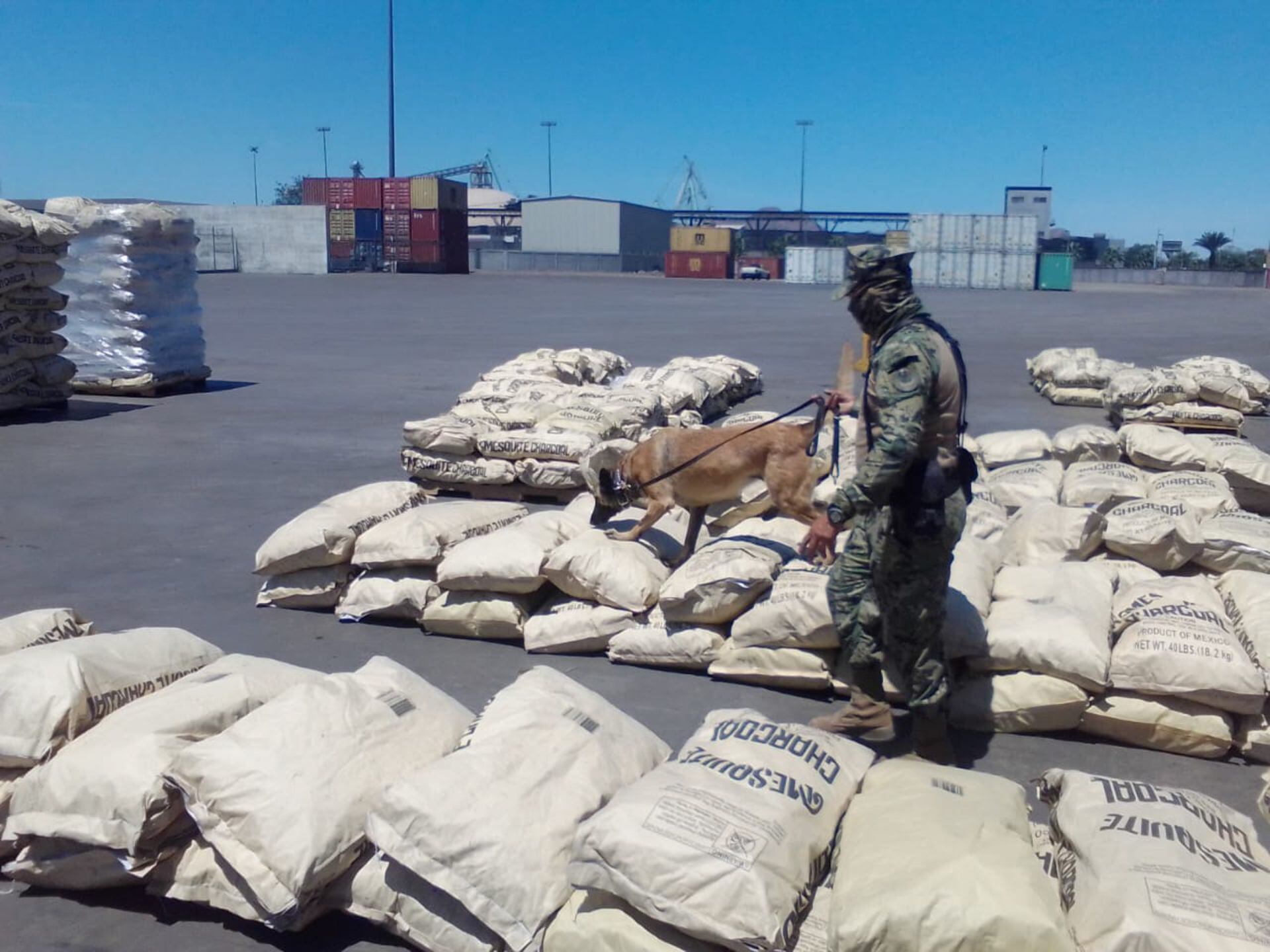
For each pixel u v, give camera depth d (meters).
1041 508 5.91
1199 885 2.62
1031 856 2.80
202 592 6.43
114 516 8.20
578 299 38.53
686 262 70.88
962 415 3.89
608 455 5.91
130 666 3.90
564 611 5.52
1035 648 4.50
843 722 4.44
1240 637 4.65
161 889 3.32
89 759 3.36
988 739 4.57
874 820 2.97
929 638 4.02
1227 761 4.40
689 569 5.25
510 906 2.97
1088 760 4.40
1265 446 11.41
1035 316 32.34
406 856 3.04
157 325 14.30
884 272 3.87
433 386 15.59
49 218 12.59
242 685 3.78
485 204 118.56
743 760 3.18
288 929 3.17
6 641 4.13
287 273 55.22
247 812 3.15
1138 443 8.11
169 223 14.36
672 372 12.33
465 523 6.05
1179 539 5.43
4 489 9.05
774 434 5.75
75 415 12.86
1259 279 72.25
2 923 3.36
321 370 17.48
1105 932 2.54
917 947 2.54
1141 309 36.16
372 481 9.40
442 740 3.56
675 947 2.79
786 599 4.96
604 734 3.47
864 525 4.12
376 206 60.97
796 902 2.83
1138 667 4.41
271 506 8.53
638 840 2.83
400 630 5.85
